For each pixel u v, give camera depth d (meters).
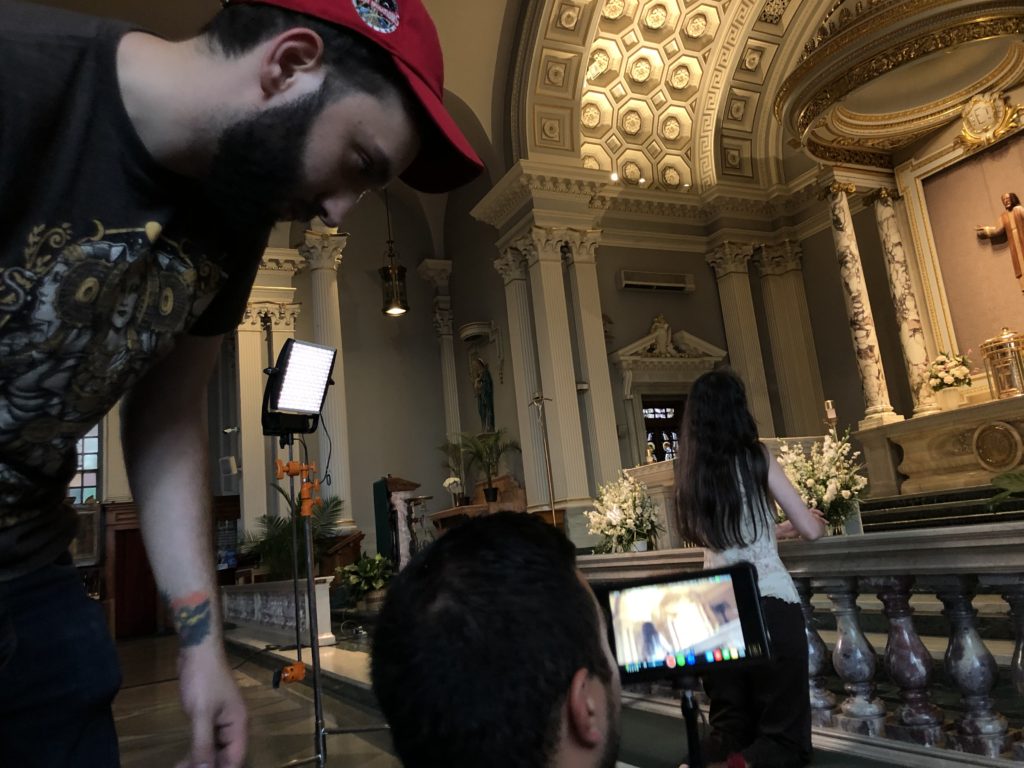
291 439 4.13
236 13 0.94
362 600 10.74
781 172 16.34
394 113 0.98
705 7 14.73
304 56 0.91
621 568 4.49
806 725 2.69
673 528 7.65
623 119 15.84
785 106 10.90
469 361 17.06
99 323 0.96
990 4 8.88
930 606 5.11
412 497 12.62
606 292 15.44
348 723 5.03
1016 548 2.51
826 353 15.34
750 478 2.75
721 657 1.33
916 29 9.24
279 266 15.13
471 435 16.92
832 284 15.32
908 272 12.70
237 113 0.91
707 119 16.03
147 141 0.91
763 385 15.40
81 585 1.19
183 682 1.18
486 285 16.44
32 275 0.89
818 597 5.89
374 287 17.92
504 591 0.63
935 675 3.88
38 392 0.96
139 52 0.92
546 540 0.69
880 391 11.99
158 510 1.26
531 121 14.07
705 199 16.23
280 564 12.45
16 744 1.03
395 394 17.55
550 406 13.48
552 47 13.75
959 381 11.58
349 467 15.41
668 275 15.79
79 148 0.88
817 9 14.89
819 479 5.61
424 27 1.02
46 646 1.06
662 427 15.30
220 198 0.98
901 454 11.59
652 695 4.12
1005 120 11.42
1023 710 3.39
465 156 1.05
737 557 2.74
